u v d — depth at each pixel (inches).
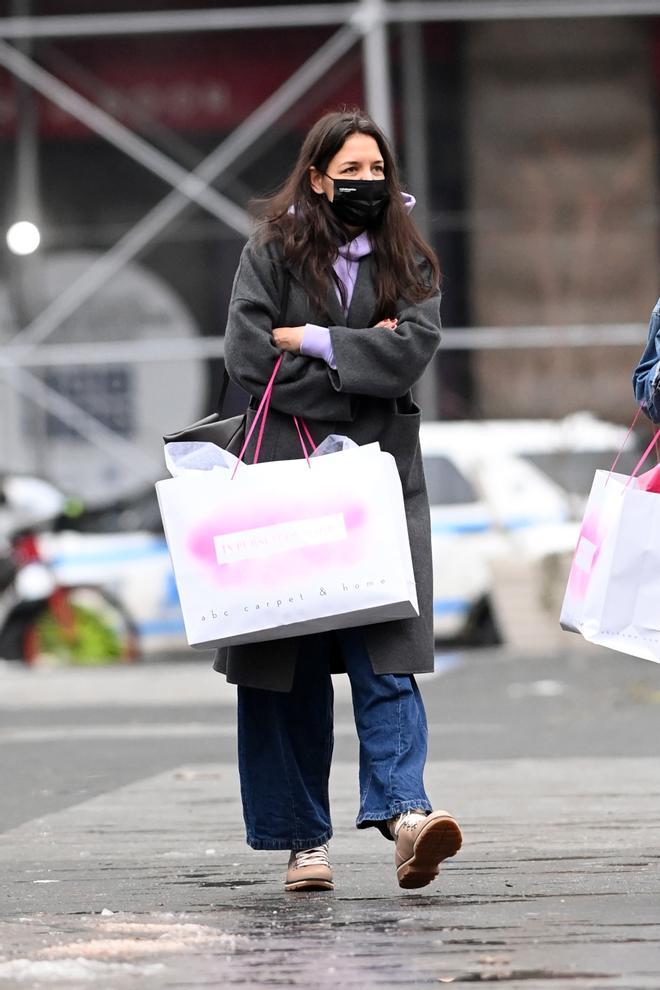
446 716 1194.0
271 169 2397.9
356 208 555.2
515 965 458.0
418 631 555.2
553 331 2333.9
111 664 1743.4
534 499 1770.4
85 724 1204.5
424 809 541.3
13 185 2439.7
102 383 2388.0
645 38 2409.0
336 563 534.0
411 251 562.9
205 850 669.3
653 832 681.6
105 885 596.4
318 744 577.6
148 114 2389.3
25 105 2429.9
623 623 542.3
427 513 568.7
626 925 505.7
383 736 549.3
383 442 561.9
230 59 2374.5
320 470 538.0
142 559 1755.7
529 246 2409.0
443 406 2388.0
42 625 1756.9
